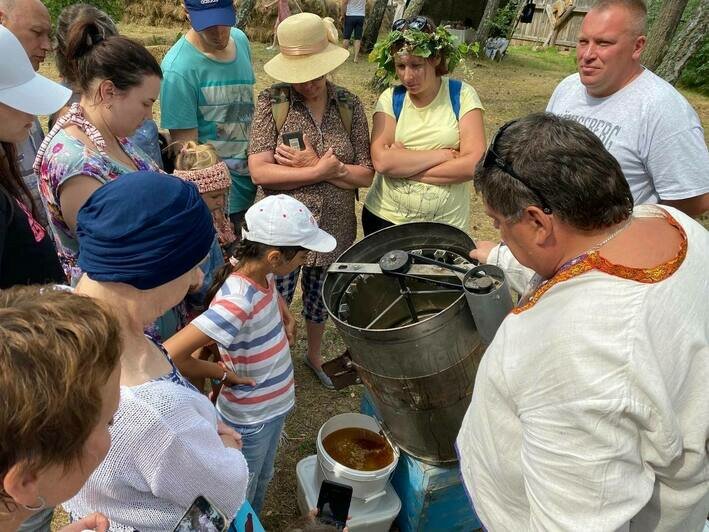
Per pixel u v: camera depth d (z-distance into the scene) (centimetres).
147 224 108
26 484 75
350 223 294
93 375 76
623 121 235
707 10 594
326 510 174
